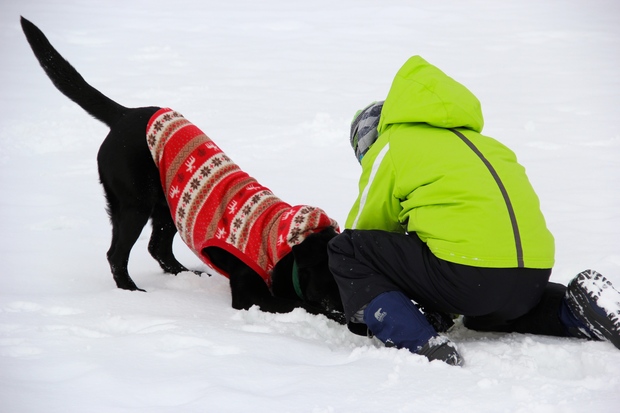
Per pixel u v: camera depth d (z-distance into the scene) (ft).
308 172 24.38
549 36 61.11
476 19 71.26
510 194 10.93
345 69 46.93
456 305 11.00
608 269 14.66
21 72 43.47
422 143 11.47
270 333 11.80
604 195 21.20
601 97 37.73
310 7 78.69
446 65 48.49
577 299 10.88
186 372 9.64
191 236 14.80
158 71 45.98
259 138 29.37
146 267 17.07
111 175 15.29
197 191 14.64
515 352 10.56
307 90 40.16
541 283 11.00
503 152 11.69
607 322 10.53
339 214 19.76
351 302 11.16
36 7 73.26
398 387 9.16
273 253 13.76
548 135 29.58
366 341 12.06
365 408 8.55
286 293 14.15
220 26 66.28
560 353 10.36
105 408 8.55
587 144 28.07
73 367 9.83
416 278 11.08
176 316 12.75
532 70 46.52
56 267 16.07
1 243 17.66
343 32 63.16
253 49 54.90
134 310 12.95
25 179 23.98
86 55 51.52
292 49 54.85
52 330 11.51
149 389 9.10
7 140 28.91
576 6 80.12
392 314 10.70
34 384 9.23
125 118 15.51
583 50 54.49
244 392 9.00
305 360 10.55
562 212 19.56
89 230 18.99
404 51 54.13
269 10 76.79
